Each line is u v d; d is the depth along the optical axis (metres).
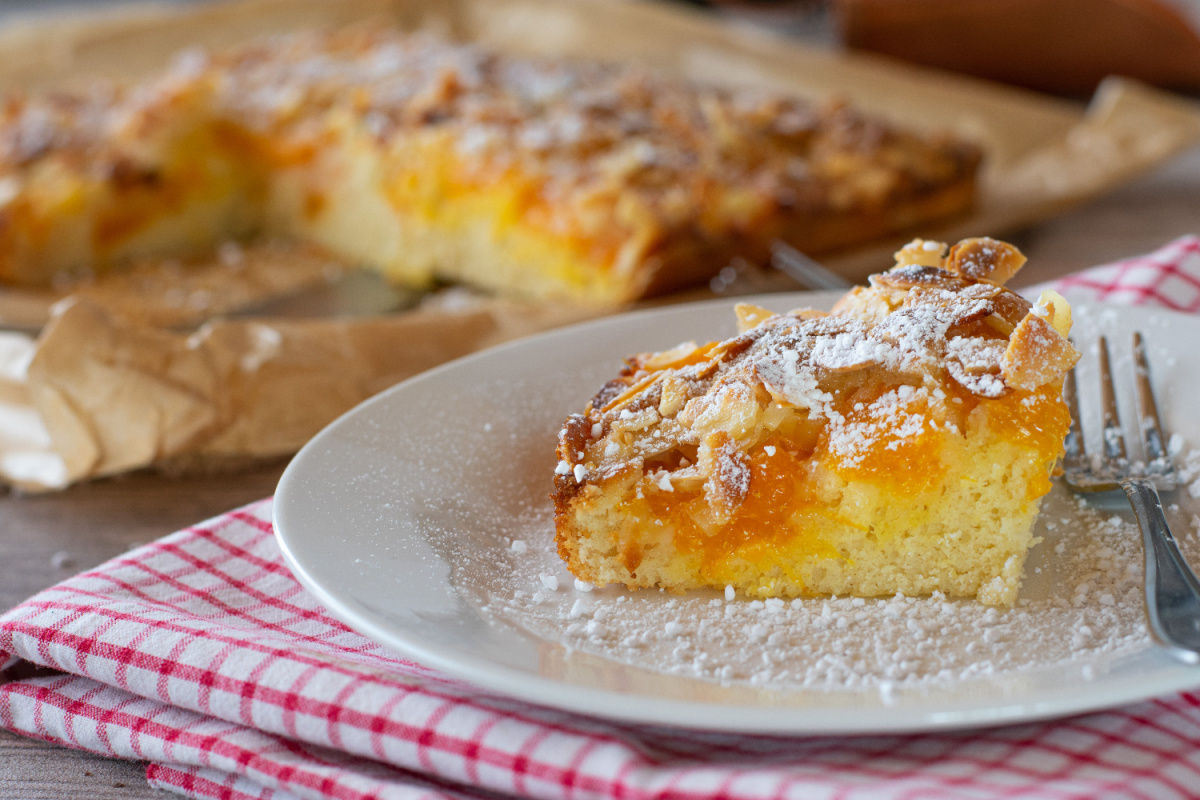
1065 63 1.12
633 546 0.46
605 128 0.82
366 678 0.43
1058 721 0.41
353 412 0.49
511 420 0.51
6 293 0.81
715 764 0.41
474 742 0.41
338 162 0.89
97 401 0.57
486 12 1.20
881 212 0.77
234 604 0.47
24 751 0.45
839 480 0.46
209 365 0.58
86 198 0.85
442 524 0.47
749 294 0.71
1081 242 0.74
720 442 0.46
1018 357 0.46
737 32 1.11
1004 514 0.46
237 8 1.18
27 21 1.17
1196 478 0.48
